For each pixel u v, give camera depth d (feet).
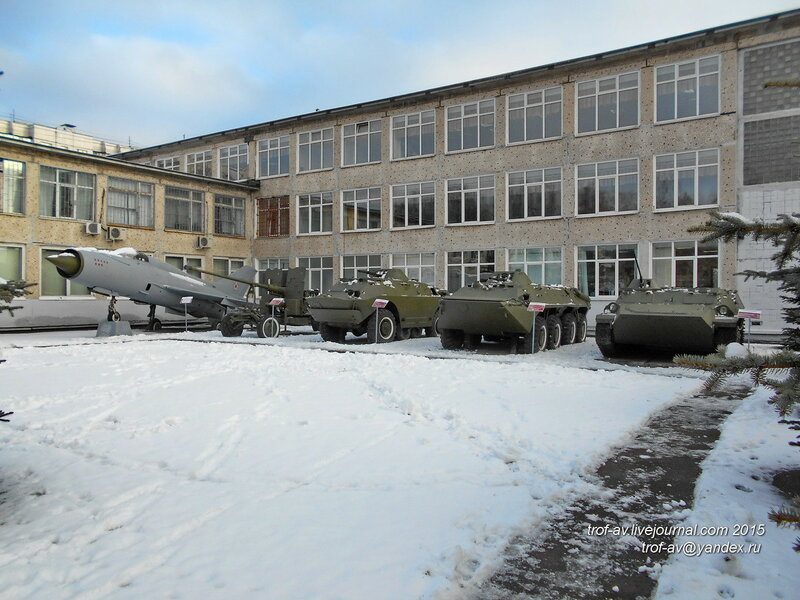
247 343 50.78
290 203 99.76
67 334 65.46
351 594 9.32
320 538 11.39
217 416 21.71
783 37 63.82
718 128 66.85
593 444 17.98
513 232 79.46
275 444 18.07
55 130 118.83
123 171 83.51
